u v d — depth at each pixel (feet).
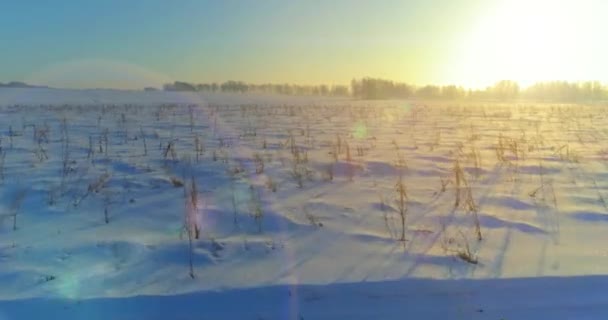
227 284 11.66
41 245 14.11
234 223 16.49
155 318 10.30
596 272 12.27
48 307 10.52
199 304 10.80
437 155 31.14
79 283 11.66
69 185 21.36
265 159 28.66
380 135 43.91
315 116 71.46
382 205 18.85
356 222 16.74
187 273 12.34
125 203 18.99
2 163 25.73
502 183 22.99
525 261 13.07
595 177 24.66
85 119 59.26
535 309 10.80
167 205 18.74
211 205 18.60
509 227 16.14
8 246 14.02
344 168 26.37
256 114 72.28
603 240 14.87
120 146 33.91
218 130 46.65
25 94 180.14
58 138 38.27
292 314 10.50
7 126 48.29
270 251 13.92
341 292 11.32
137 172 24.71
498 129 52.13
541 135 44.50
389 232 15.62
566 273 12.22
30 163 26.66
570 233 15.55
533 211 18.17
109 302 10.71
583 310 10.77
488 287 11.60
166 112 74.74
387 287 11.53
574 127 55.31
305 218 17.20
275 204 18.92
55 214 17.42
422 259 13.24
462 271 12.40
